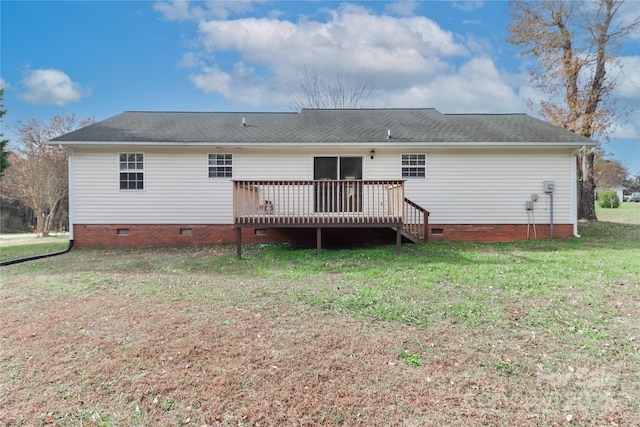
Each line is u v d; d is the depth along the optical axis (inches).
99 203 435.2
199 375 123.9
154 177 438.3
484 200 443.8
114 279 264.7
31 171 767.1
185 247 430.6
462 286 223.8
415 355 136.8
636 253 333.4
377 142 420.2
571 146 426.3
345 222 348.2
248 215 347.9
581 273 251.6
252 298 209.8
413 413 102.9
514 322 166.4
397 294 209.6
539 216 444.1
